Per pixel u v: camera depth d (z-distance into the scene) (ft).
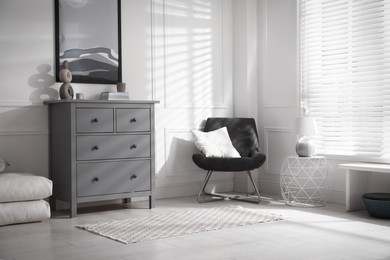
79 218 13.78
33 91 14.84
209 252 10.10
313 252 10.05
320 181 16.66
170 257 9.76
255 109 18.83
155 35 17.08
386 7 14.82
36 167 14.93
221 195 17.92
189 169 17.95
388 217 13.35
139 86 16.75
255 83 18.80
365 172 14.97
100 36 15.87
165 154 17.40
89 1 15.66
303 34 17.25
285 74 17.81
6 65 14.43
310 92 17.08
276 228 12.30
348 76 15.93
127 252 10.15
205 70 18.34
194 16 18.03
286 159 17.79
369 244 10.71
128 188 14.80
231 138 17.58
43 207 13.12
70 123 13.76
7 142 14.49
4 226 12.73
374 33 15.17
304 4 17.20
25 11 14.67
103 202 16.07
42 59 14.97
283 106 17.88
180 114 17.74
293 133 17.56
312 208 15.23
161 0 17.21
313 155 16.34
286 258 9.64
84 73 15.61
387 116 14.89
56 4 15.10
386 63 14.96
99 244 10.84
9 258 9.81
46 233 11.92
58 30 15.14
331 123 16.35
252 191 18.65
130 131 14.79
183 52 17.78
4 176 13.16
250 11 18.60
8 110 14.48
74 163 13.83
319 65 16.80
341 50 16.08
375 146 15.24
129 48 16.53
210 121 17.79
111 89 16.19
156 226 12.55
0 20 14.30
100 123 14.24
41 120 14.97
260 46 18.72
